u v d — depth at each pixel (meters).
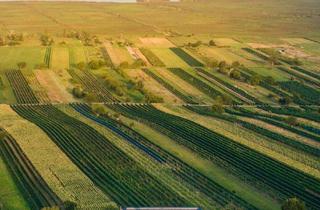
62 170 151.25
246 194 140.88
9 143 171.12
